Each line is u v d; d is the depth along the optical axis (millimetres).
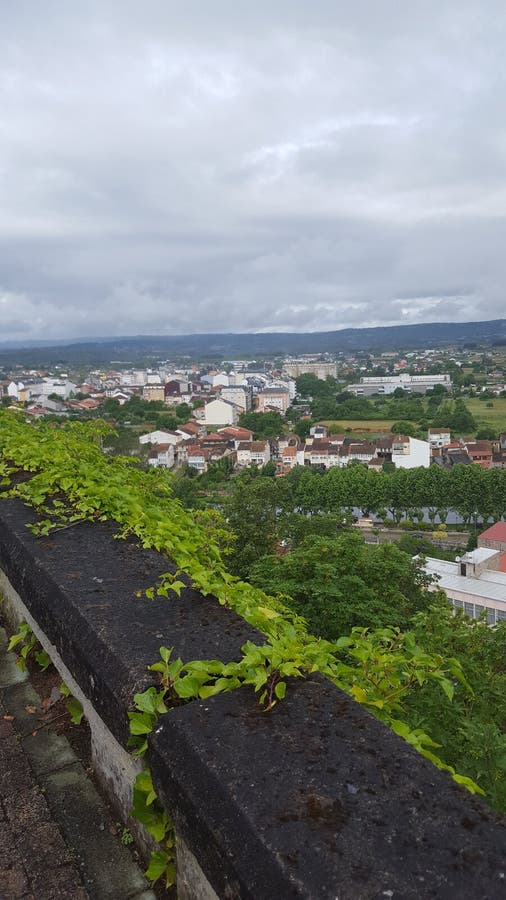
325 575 13086
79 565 2980
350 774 1556
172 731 1759
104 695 2127
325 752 1635
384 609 12766
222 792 1519
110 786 2387
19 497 4195
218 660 2125
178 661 2010
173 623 2408
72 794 2453
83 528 3541
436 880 1269
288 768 1576
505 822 1418
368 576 13992
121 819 2314
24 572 3047
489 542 43000
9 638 3734
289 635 2480
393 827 1396
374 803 1465
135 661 2129
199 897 1813
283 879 1284
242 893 1352
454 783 1537
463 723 5875
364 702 2441
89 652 2260
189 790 1593
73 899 2020
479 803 1474
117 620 2414
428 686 6637
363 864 1303
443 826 1402
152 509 4082
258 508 24953
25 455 5102
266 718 1781
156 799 2025
